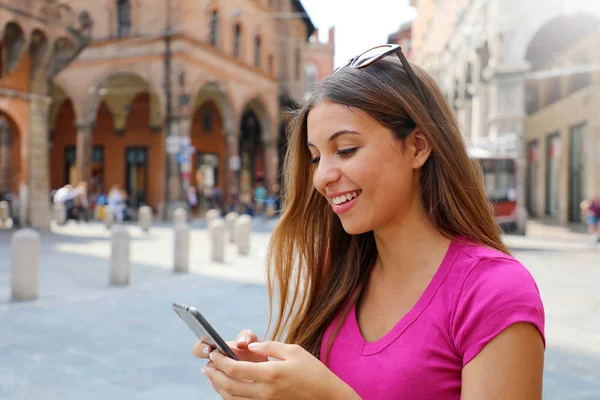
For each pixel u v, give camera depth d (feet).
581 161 77.15
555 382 14.62
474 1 75.25
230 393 3.18
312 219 4.77
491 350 2.95
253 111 116.16
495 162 59.00
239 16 100.58
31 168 61.62
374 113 3.51
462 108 83.97
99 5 89.20
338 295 4.17
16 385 14.21
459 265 3.39
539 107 95.04
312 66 161.68
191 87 87.30
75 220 80.02
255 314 22.62
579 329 20.12
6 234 56.80
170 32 84.33
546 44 72.69
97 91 90.22
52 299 25.34
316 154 3.91
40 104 62.23
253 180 125.49
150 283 30.07
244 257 42.47
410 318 3.41
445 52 98.12
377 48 3.76
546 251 46.93
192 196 90.38
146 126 100.07
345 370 3.61
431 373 3.22
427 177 3.78
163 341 18.54
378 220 3.60
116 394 13.69
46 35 58.34
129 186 101.55
